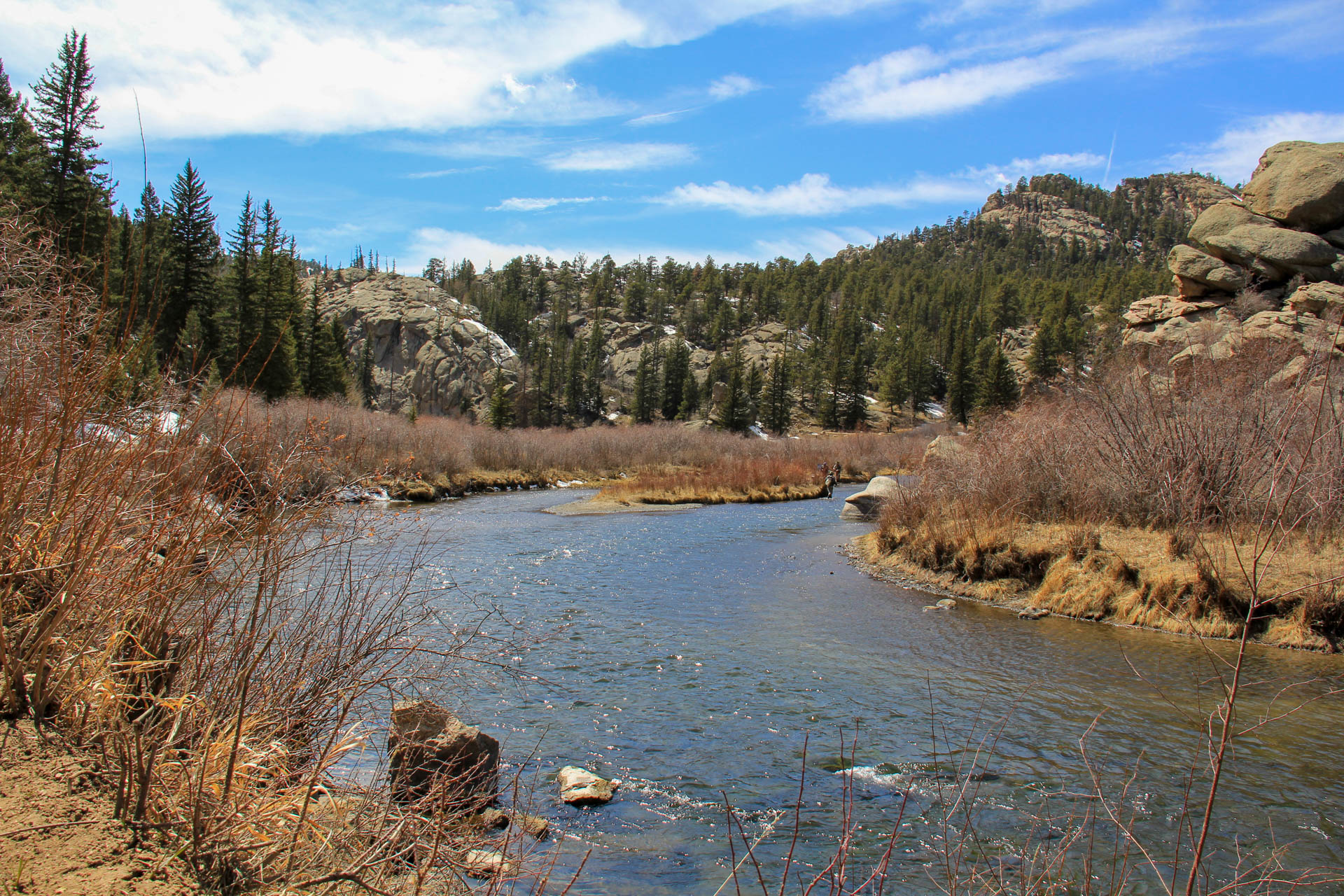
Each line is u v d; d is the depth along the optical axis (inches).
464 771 192.1
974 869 169.5
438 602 465.4
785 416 4097.0
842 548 781.9
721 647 411.8
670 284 7436.0
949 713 317.4
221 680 143.3
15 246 130.3
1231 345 722.2
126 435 139.4
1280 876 193.0
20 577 133.5
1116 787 248.1
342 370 2405.3
